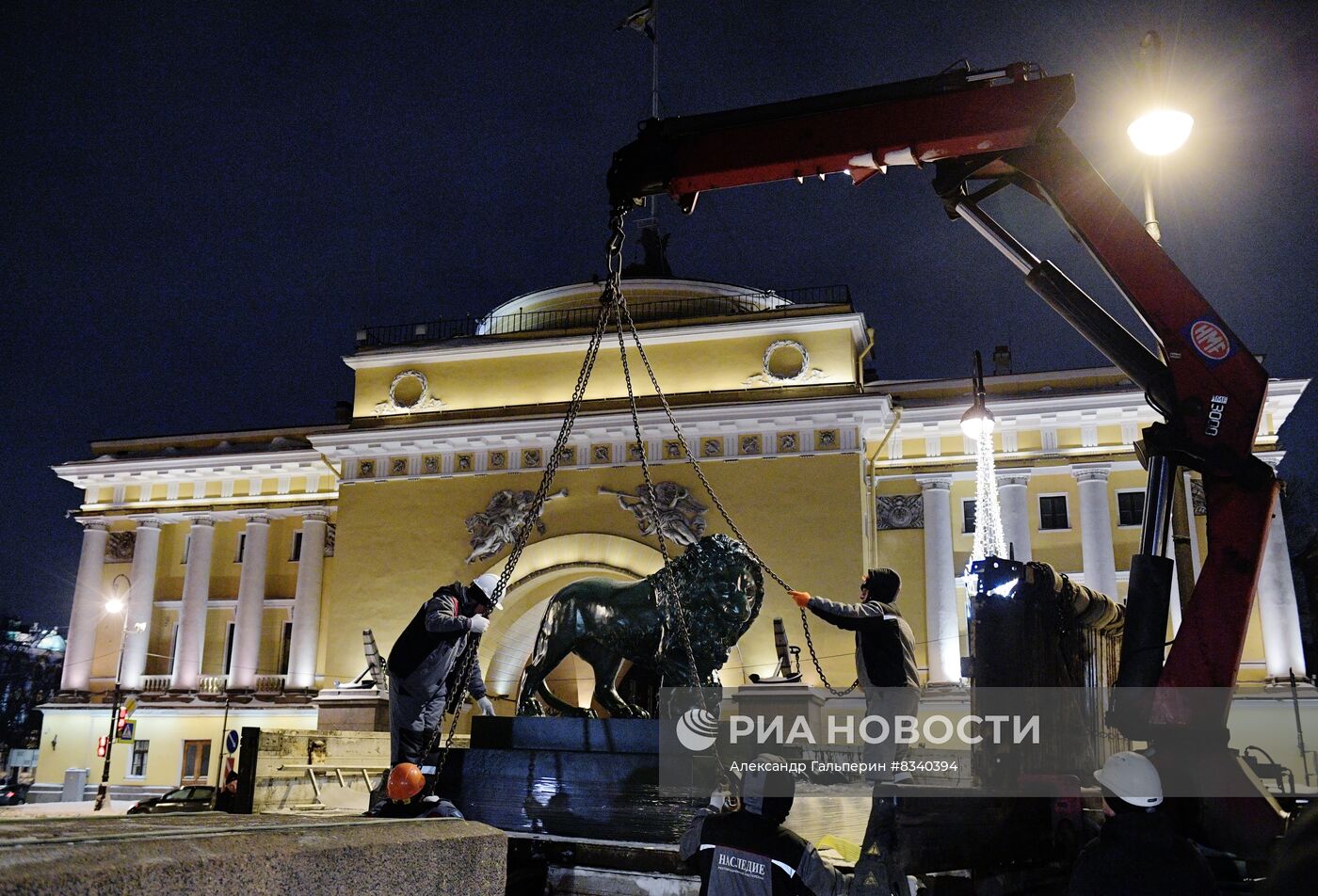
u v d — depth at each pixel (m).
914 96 8.56
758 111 8.98
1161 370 7.98
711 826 5.42
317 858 3.37
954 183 8.61
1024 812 7.04
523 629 34.34
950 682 32.94
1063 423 34.66
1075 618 8.55
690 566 12.30
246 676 40.09
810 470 32.44
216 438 42.91
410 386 36.84
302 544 40.81
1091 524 33.56
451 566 34.59
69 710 41.22
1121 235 8.09
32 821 3.94
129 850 2.85
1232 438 7.57
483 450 35.38
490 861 4.19
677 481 33.34
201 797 24.17
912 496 35.47
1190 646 7.14
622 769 10.18
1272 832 6.59
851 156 8.70
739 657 31.00
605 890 7.87
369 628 34.72
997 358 37.62
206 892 2.95
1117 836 4.70
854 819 10.39
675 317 36.59
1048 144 8.34
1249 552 7.31
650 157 9.17
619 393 34.97
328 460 36.88
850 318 33.62
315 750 17.92
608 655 12.27
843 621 8.41
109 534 43.25
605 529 33.44
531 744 10.76
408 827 4.04
